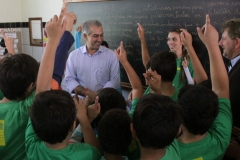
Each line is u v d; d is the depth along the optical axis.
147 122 0.90
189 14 2.33
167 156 0.97
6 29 3.95
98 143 1.20
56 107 0.99
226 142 1.12
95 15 3.07
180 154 1.08
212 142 1.10
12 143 1.20
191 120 1.04
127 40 2.83
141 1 2.64
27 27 4.03
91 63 2.49
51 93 1.05
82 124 1.21
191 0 2.30
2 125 1.19
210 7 2.20
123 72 2.92
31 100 1.21
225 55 1.75
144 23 2.66
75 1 3.23
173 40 2.26
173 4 2.42
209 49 1.16
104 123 1.08
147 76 1.35
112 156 1.10
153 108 0.92
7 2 3.91
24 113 1.18
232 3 2.07
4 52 3.89
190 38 1.60
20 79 1.16
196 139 1.10
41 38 3.85
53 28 1.15
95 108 1.28
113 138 1.06
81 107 1.28
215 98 1.07
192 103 1.04
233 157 1.38
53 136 1.00
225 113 1.17
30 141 1.11
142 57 2.47
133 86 1.66
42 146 1.07
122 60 1.67
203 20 2.25
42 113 0.99
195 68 1.62
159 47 2.58
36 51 3.97
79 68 2.51
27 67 1.18
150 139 0.90
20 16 4.07
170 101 0.96
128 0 2.74
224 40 1.71
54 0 3.57
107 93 1.42
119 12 2.84
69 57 2.56
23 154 1.23
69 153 1.05
